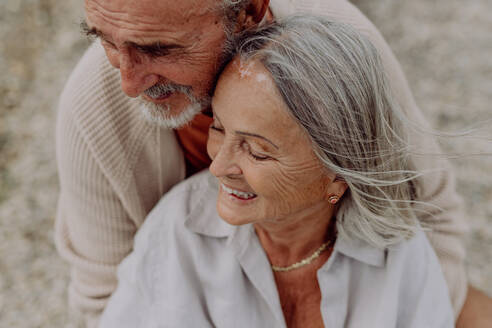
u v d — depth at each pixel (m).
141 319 1.23
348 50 0.95
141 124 1.31
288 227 1.17
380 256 1.23
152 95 1.02
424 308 1.24
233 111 0.93
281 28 0.97
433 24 4.51
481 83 3.98
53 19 4.23
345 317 1.26
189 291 1.22
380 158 1.05
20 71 3.90
